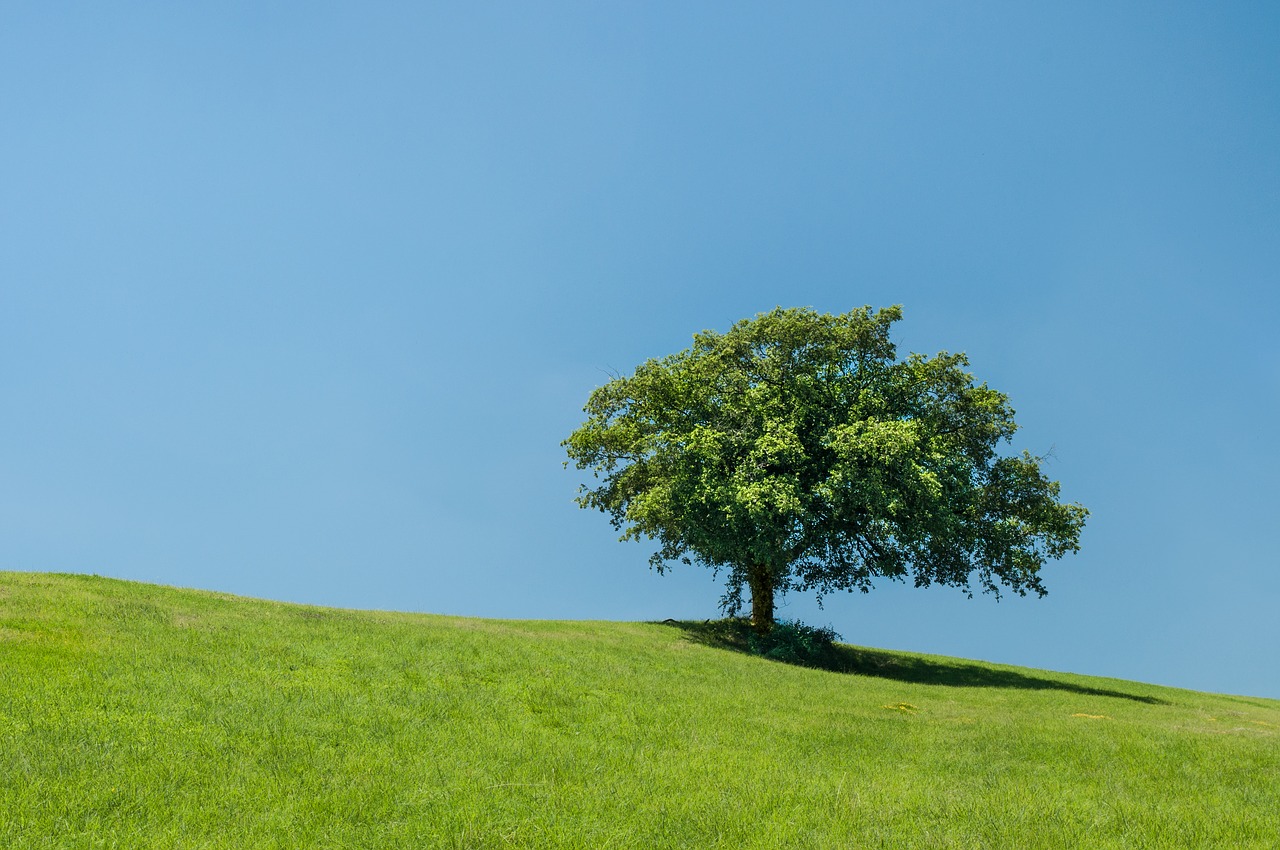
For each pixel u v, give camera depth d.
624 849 9.90
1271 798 13.82
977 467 35.41
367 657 19.36
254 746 12.68
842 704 21.52
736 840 10.41
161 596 22.75
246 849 9.22
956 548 34.75
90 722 12.73
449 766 12.48
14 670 14.90
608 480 39.03
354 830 9.88
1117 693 32.19
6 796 10.06
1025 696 27.08
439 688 17.56
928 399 34.91
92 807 9.98
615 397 37.91
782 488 30.94
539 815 10.71
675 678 22.28
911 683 29.30
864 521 33.38
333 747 13.01
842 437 31.44
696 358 36.94
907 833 10.90
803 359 34.62
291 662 18.06
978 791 13.31
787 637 34.00
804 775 13.67
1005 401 35.41
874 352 34.69
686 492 32.97
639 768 13.29
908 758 15.70
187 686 15.24
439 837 9.79
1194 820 12.03
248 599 25.20
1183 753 16.98
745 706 19.39
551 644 25.05
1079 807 12.48
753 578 36.78
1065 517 34.38
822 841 10.46
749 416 33.44
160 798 10.39
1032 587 34.50
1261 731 22.05
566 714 16.77
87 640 17.42
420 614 29.16
